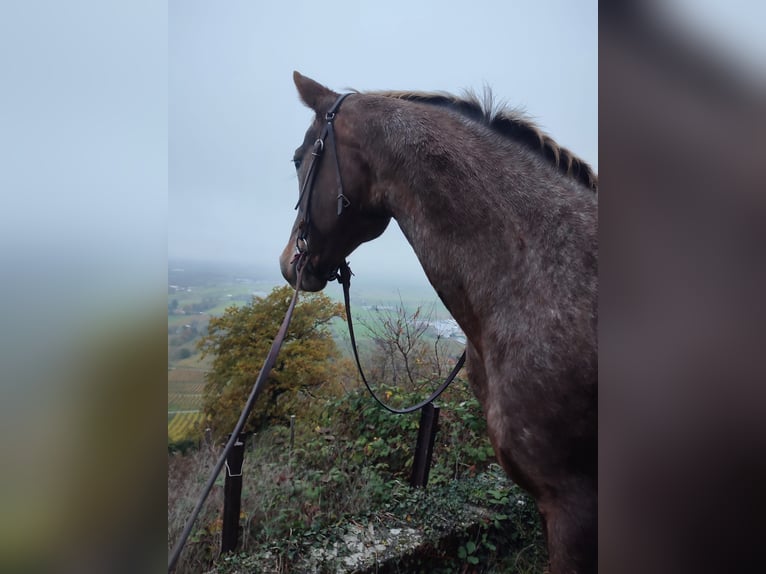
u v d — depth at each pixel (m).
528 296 1.13
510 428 1.12
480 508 2.48
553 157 1.26
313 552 2.04
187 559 2.04
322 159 1.59
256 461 2.52
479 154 1.28
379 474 2.71
